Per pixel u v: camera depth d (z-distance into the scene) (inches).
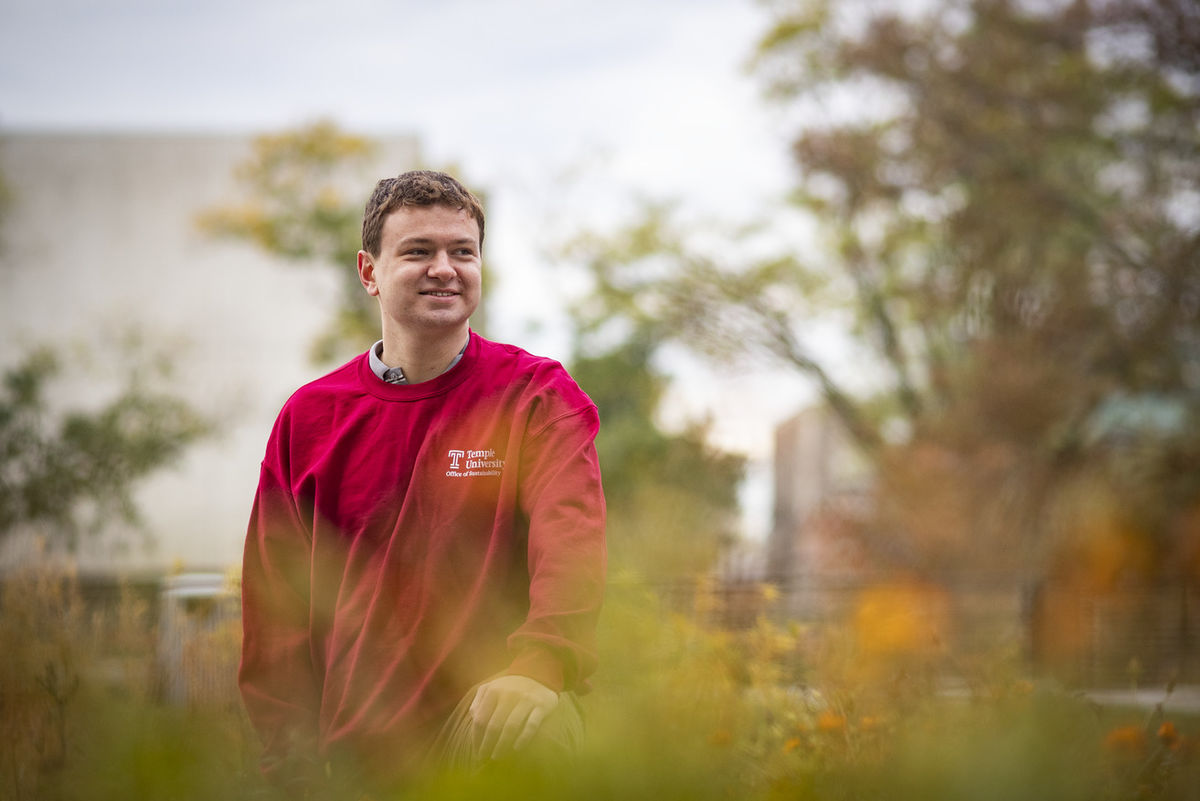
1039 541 577.9
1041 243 642.8
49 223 932.0
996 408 580.1
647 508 432.5
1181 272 576.1
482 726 67.5
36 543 126.3
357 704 76.9
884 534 548.7
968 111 637.9
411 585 79.0
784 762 83.4
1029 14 608.7
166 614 128.0
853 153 665.6
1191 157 589.0
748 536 645.3
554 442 80.3
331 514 82.0
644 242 725.9
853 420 708.0
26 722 72.3
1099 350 604.1
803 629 140.0
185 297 904.9
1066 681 87.0
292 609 83.7
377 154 875.4
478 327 772.0
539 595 73.4
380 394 84.0
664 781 40.6
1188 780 67.4
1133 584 435.2
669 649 127.0
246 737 65.1
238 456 858.8
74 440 608.1
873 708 96.0
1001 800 45.4
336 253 860.6
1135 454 617.6
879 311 725.3
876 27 657.0
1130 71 589.3
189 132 959.6
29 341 812.0
